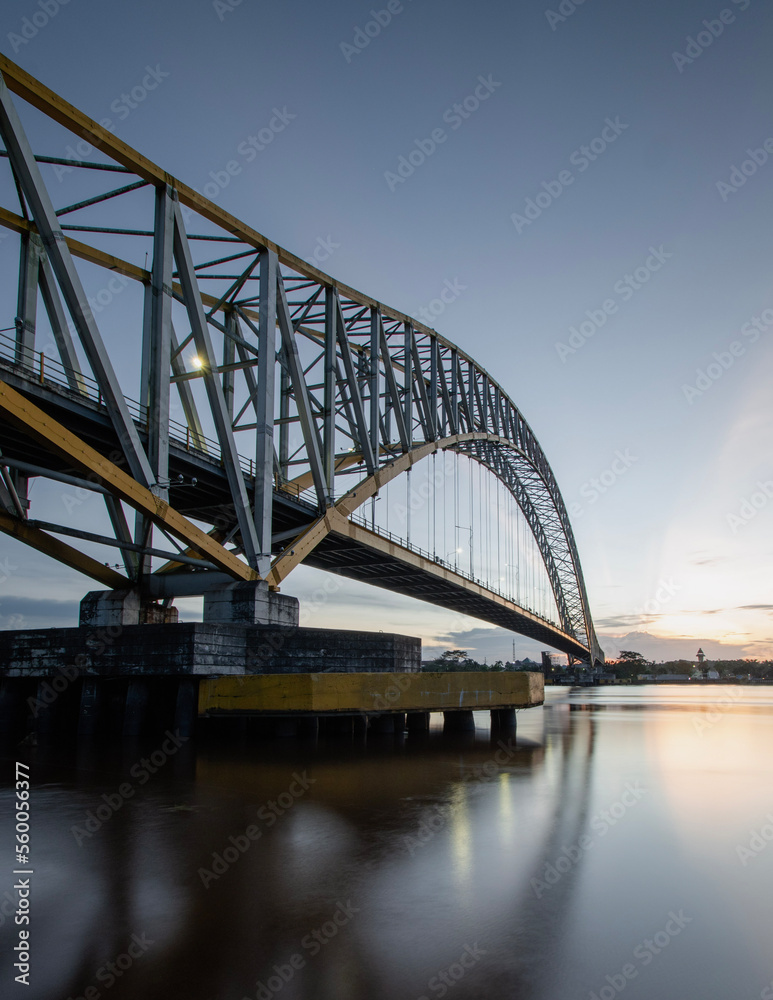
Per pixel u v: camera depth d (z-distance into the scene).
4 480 25.86
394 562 48.75
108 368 23.17
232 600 28.03
